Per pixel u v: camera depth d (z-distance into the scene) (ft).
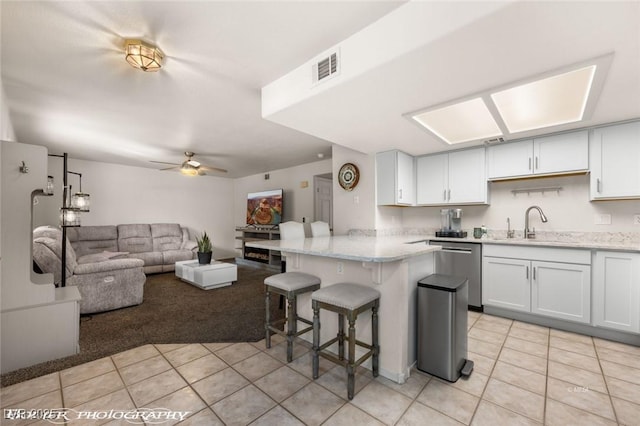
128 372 6.49
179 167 16.79
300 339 8.27
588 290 8.22
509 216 11.34
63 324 7.27
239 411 5.14
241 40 5.76
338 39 5.75
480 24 4.07
